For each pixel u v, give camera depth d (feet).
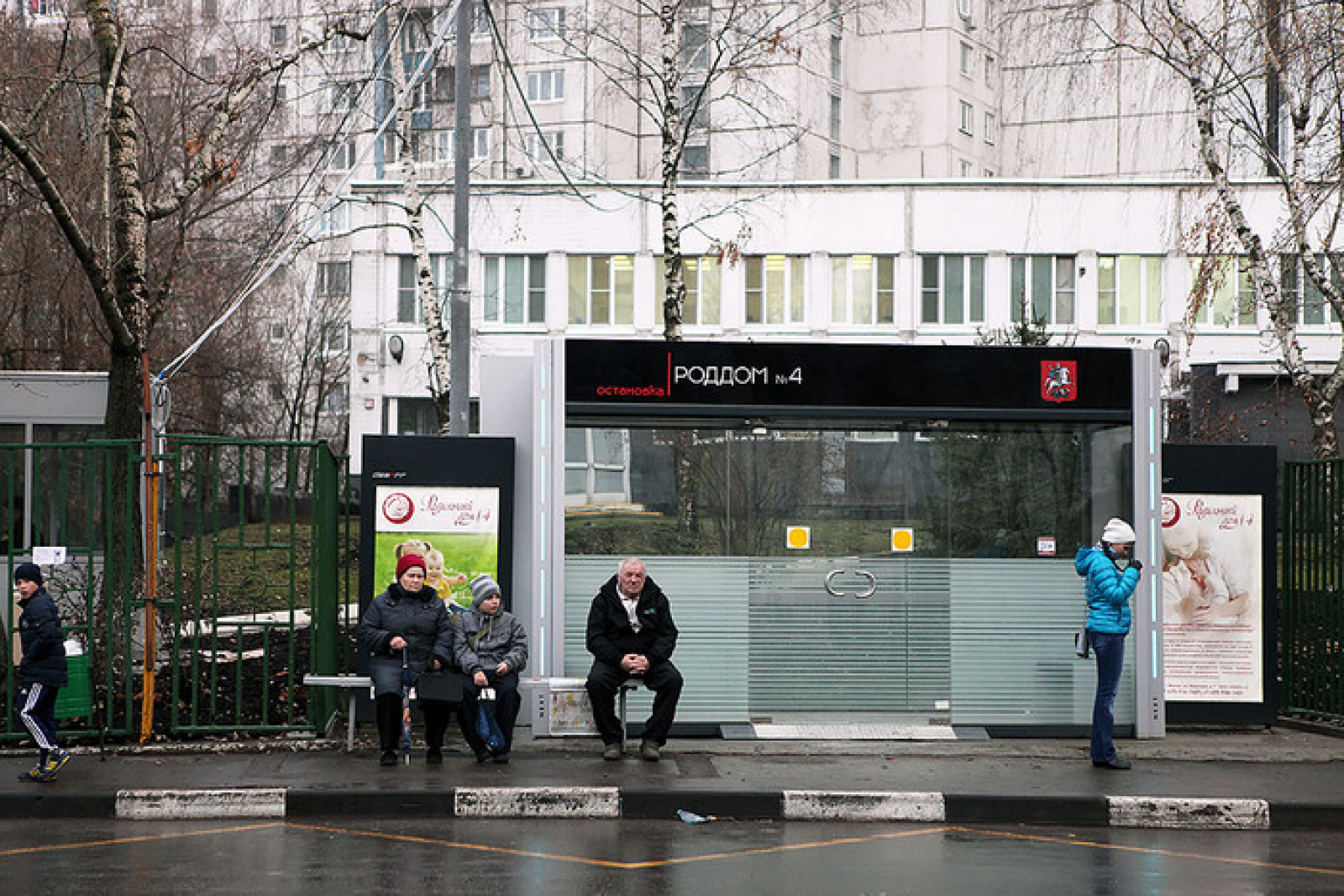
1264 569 44.80
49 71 63.05
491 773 36.32
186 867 27.81
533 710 41.29
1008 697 43.27
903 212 133.80
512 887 26.20
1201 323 131.75
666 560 42.57
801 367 42.19
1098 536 43.37
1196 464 44.80
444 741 40.93
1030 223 133.49
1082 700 43.39
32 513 55.83
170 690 44.60
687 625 42.55
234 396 155.33
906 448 43.29
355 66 75.77
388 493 41.83
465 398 50.75
